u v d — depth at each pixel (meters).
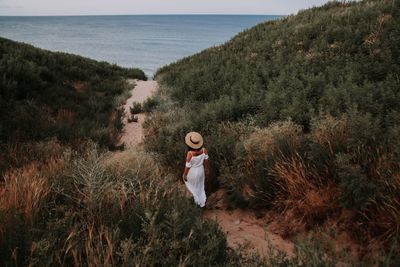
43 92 12.84
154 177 4.73
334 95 7.73
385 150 4.11
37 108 10.35
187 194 5.74
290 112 7.56
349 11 15.43
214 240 3.09
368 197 3.55
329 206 4.02
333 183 4.16
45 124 9.16
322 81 9.19
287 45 14.87
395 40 10.30
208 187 5.75
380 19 12.34
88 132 9.41
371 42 10.95
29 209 3.30
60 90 14.21
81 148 7.34
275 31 18.02
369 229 3.55
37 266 2.53
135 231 3.20
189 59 26.22
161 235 3.14
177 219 3.17
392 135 4.45
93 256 2.61
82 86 17.95
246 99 9.54
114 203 3.69
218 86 13.52
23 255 2.64
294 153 4.95
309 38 14.67
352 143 4.43
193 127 8.55
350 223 3.76
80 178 4.07
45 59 18.64
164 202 3.93
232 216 4.88
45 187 3.88
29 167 5.08
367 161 4.06
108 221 3.31
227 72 14.52
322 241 3.36
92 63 26.64
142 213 3.45
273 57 13.91
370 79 8.81
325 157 4.46
